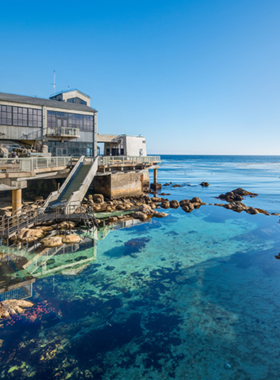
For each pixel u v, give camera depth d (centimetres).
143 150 4494
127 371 779
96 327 964
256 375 775
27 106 3050
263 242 1939
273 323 1016
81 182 2453
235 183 5862
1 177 1612
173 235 2064
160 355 845
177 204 3147
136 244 1842
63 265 1463
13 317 987
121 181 3145
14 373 753
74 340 893
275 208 3203
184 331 961
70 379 743
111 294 1193
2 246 1616
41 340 884
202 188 4991
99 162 2903
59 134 3158
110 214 2541
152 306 1110
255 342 910
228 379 760
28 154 2339
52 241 1659
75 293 1188
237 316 1055
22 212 1867
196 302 1149
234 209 3041
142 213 2536
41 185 3341
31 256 1515
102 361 812
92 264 1495
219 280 1352
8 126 2944
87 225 2056
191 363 815
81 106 3697
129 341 903
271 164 16500
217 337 934
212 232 2166
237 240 1975
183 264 1538
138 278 1354
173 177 7400
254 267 1510
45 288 1213
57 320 991
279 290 1262
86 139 3597
